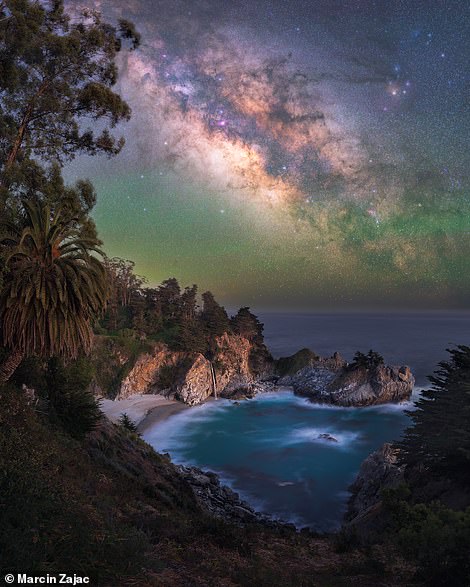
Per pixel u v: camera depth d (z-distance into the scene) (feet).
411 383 358.23
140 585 25.53
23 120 88.17
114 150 100.68
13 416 64.08
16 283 66.64
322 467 213.66
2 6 79.20
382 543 55.77
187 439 268.00
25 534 25.67
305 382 402.72
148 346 380.78
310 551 50.21
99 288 75.61
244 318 454.40
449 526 31.58
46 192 82.79
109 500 49.14
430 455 85.25
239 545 42.37
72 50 86.74
